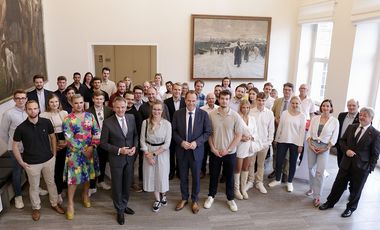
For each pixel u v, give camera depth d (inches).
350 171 136.3
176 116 135.1
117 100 124.7
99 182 160.6
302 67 277.3
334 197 143.9
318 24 261.6
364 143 129.8
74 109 128.3
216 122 134.7
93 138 132.3
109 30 250.2
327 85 228.8
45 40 232.1
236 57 271.6
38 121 123.9
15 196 140.5
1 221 130.5
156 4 252.7
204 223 132.7
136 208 143.3
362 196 157.4
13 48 159.8
